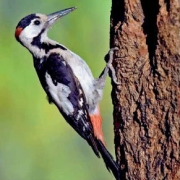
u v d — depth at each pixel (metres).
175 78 12.47
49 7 17.08
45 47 14.59
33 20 14.77
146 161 12.69
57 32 16.78
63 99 14.25
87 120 14.10
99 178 18.77
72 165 18.09
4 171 18.17
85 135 14.12
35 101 16.92
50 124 17.20
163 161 12.55
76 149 18.12
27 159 17.83
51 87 14.33
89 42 16.75
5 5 17.39
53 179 17.95
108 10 16.66
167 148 12.52
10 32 17.23
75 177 18.17
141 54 12.88
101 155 13.91
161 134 12.58
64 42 16.77
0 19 17.38
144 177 12.71
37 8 17.20
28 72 16.89
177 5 12.43
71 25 16.73
